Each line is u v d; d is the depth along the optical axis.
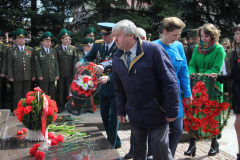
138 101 2.40
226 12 10.91
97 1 9.43
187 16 10.80
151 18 10.13
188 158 3.78
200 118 3.63
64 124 3.93
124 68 2.45
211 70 3.81
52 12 9.00
